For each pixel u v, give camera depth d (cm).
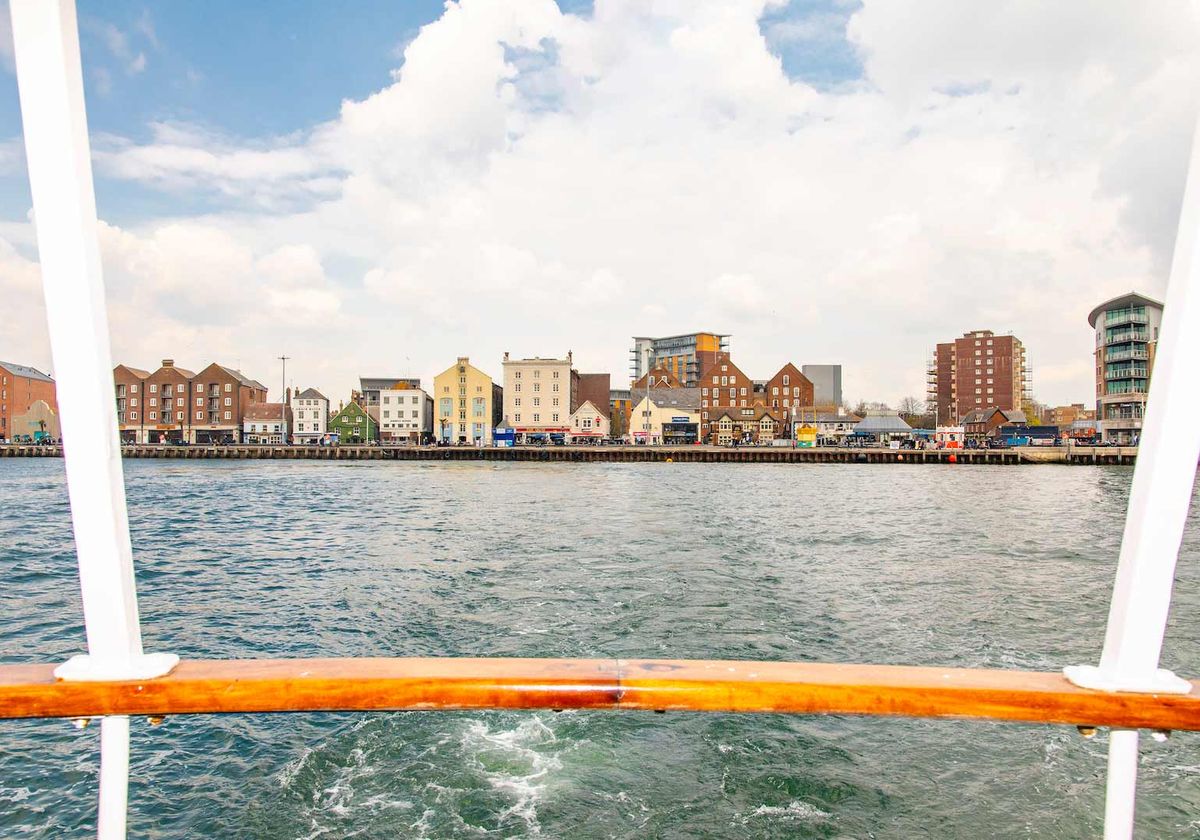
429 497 4212
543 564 2022
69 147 215
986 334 14850
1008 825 754
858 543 2462
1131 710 219
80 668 226
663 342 19888
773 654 1250
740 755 884
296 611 1535
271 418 11019
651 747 904
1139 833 732
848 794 807
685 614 1476
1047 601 1623
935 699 224
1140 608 223
